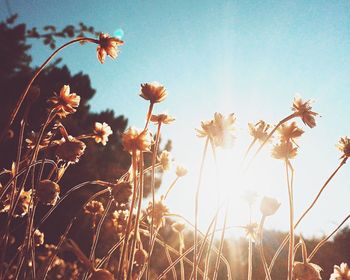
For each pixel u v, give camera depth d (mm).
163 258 870
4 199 383
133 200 251
